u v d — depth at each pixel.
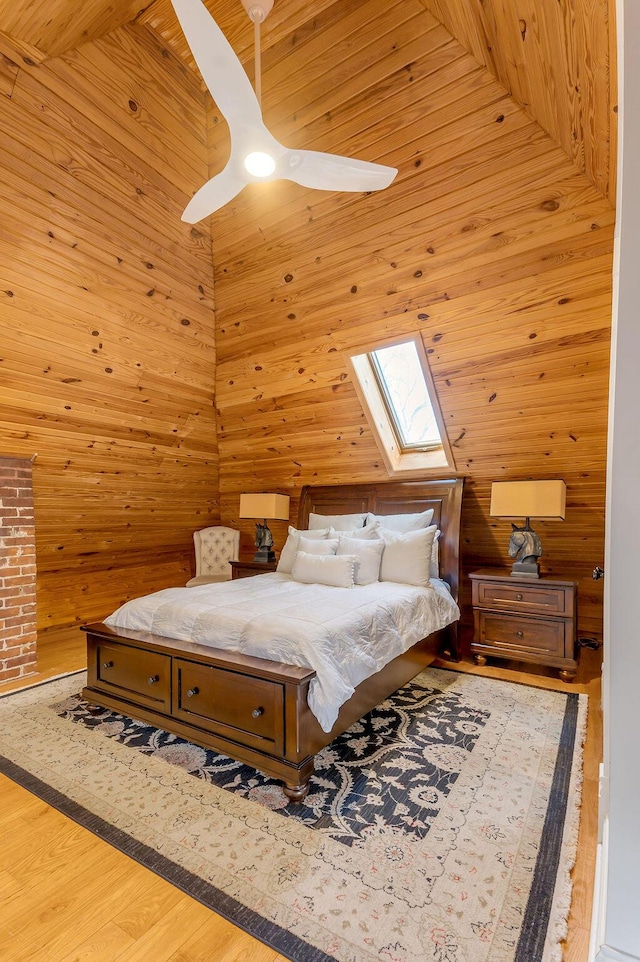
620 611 0.78
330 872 1.51
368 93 2.49
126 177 2.89
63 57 2.35
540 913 1.34
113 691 2.60
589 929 1.29
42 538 4.15
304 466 4.69
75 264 2.95
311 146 2.82
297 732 1.89
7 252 2.67
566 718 2.55
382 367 4.04
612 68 1.55
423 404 4.07
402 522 3.81
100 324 3.29
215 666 2.16
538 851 1.59
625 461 0.77
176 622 2.50
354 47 2.37
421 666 3.12
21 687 3.09
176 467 4.72
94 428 3.79
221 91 1.59
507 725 2.48
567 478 3.48
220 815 1.80
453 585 3.69
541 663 3.24
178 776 2.06
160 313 3.57
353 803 1.86
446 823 1.73
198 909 1.38
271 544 4.79
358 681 2.23
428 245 2.92
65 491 3.98
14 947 1.26
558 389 3.16
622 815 0.79
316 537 3.85
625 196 0.73
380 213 2.90
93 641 2.70
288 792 1.88
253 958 1.23
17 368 3.10
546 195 2.50
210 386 4.39
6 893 1.44
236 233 3.40
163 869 1.53
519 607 3.32
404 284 3.15
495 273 2.88
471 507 4.03
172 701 2.33
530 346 3.08
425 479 4.14
